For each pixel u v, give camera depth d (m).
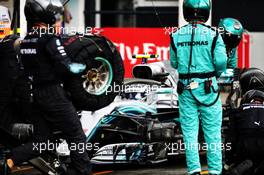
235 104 33.09
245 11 61.16
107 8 67.75
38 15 25.89
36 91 25.73
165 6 63.34
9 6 49.84
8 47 27.69
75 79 26.22
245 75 27.88
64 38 26.55
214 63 27.02
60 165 26.77
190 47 27.08
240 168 25.23
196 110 27.28
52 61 25.41
